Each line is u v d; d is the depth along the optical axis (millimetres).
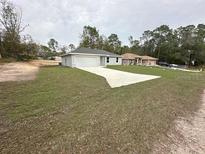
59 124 4078
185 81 13477
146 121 4656
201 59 53312
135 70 21109
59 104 5535
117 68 23297
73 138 3477
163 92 8469
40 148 3043
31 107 5105
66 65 28500
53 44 76000
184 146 3584
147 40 67062
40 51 43312
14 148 2992
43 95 6484
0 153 2830
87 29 54688
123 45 67562
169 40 59938
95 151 3096
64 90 7516
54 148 3074
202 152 3402
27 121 4125
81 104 5703
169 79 13742
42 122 4121
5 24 29375
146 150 3289
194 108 6363
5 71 13961
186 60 54156
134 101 6457
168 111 5672
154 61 52219
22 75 11617
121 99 6617
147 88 9141
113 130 3967
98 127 4062
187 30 58500
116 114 5004
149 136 3848
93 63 27984
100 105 5727
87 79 11188
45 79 10227
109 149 3195
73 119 4426
